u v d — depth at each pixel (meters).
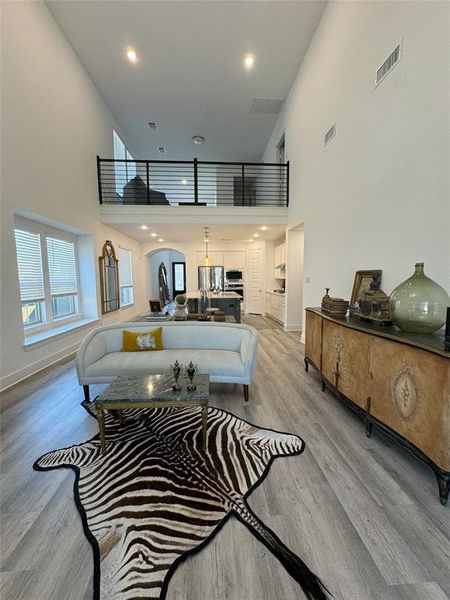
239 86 5.40
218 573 1.13
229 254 9.16
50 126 3.79
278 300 7.17
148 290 9.34
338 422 2.31
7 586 1.09
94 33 4.16
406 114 2.23
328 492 1.56
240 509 1.44
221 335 3.14
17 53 3.13
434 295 1.79
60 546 1.25
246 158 8.73
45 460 1.85
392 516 1.40
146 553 1.21
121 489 1.58
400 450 1.94
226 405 2.63
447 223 1.86
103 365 2.69
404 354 1.71
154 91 5.53
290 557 1.19
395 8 2.32
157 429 2.22
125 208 5.51
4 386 2.97
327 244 3.80
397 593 1.06
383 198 2.55
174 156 8.54
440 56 1.88
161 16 3.92
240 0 3.70
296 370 3.59
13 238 3.10
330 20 3.61
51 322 4.26
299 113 4.97
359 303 2.55
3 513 1.43
